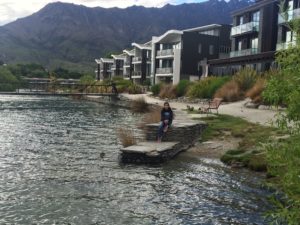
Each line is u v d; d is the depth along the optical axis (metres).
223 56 70.31
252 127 19.48
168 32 69.62
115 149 18.19
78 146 18.98
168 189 11.55
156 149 15.38
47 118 33.06
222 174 13.23
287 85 4.16
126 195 10.95
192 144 18.45
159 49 74.81
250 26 51.12
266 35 48.38
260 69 43.47
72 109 43.59
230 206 10.02
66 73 123.88
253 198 10.60
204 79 41.84
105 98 56.97
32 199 10.50
